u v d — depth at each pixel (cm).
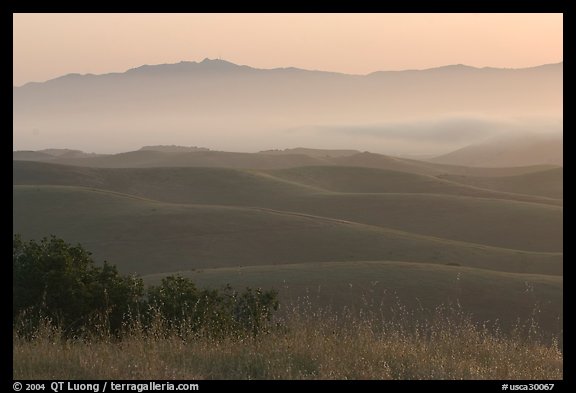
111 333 2397
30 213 16762
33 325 2306
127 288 2647
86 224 15962
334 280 7881
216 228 15512
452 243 14688
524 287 7850
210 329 2291
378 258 13900
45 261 2558
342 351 1916
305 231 15412
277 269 8656
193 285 2717
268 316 2614
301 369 1761
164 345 1928
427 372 1780
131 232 15350
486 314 7050
